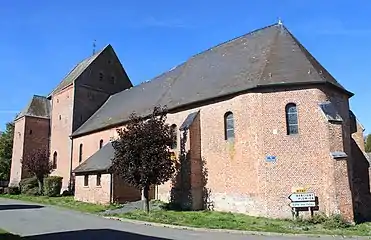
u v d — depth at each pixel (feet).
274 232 50.75
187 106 82.17
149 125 71.51
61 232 47.21
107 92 142.51
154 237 43.93
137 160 70.03
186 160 76.28
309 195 63.36
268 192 65.46
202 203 75.41
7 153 186.70
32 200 105.29
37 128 149.69
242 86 71.77
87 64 141.49
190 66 98.84
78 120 132.67
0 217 63.98
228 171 71.97
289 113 68.23
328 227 57.16
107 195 88.43
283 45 77.00
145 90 112.68
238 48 86.89
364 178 74.13
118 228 51.52
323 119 65.46
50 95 154.71
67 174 129.59
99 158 98.68
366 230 55.52
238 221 60.08
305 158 65.36
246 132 69.92
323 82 67.51
